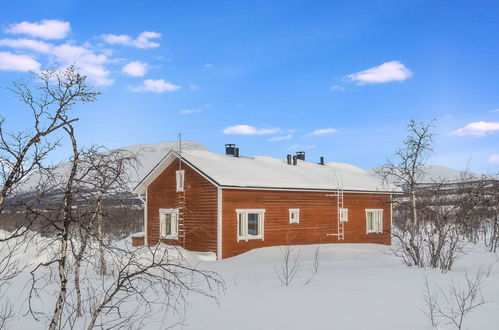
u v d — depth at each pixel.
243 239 22.36
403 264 16.00
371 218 29.27
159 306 9.35
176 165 24.50
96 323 8.04
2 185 5.01
